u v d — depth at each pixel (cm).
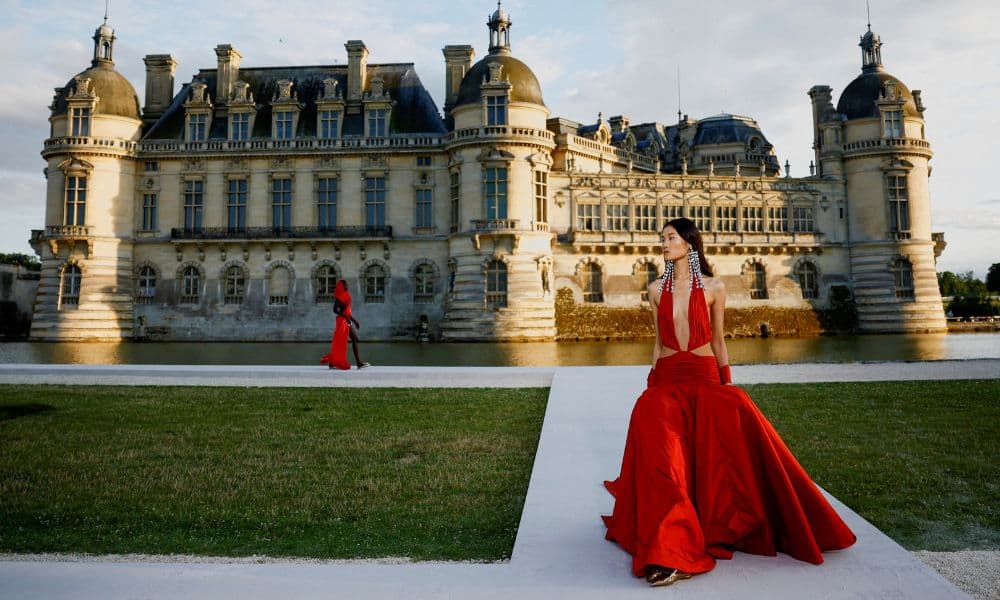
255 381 2047
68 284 5303
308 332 5359
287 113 5550
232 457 1065
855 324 5903
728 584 511
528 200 5147
